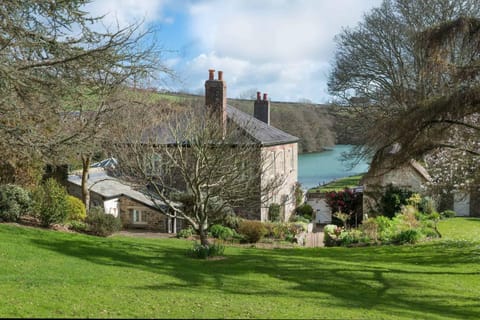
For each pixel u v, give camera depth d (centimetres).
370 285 1166
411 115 1263
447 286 1170
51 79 1075
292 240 2275
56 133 1241
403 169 1407
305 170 5478
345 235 2139
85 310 687
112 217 1950
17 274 1029
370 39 3284
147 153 1598
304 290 1063
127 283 1008
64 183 2372
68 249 1422
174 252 1616
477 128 1258
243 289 1030
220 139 1549
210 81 2586
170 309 722
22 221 1792
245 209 2636
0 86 971
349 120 3697
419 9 2967
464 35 1244
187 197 2034
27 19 1042
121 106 1520
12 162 1730
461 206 2898
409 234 2006
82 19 1080
